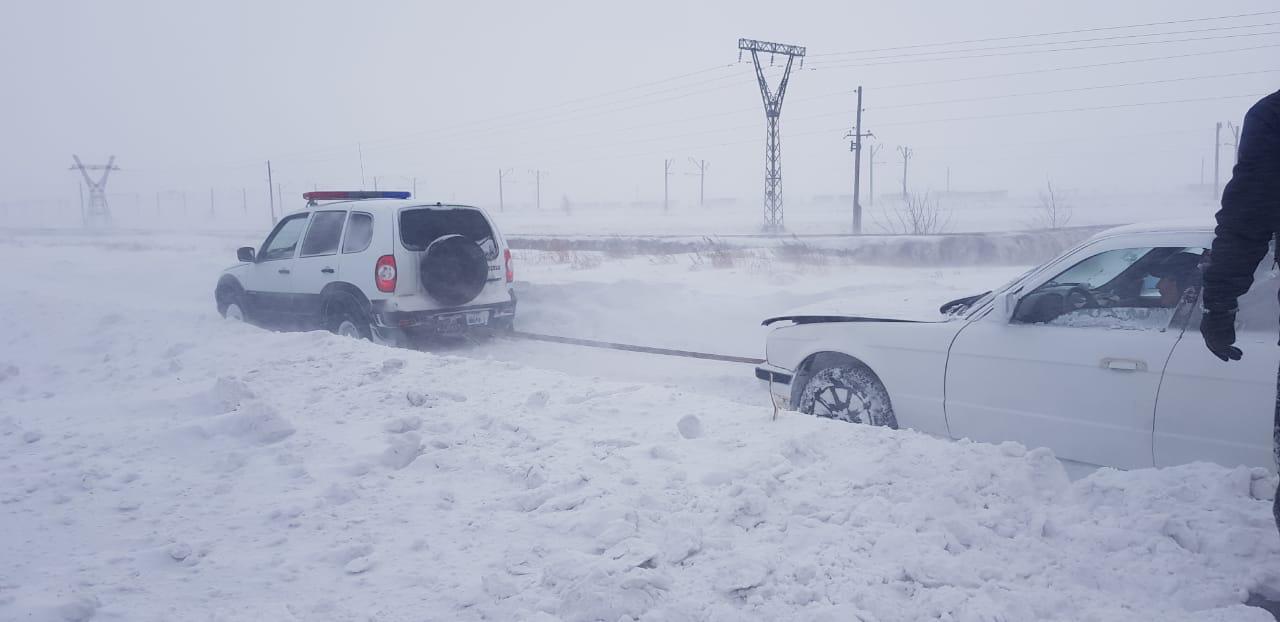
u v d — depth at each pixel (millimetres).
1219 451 4047
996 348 4852
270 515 3465
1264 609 2578
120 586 2857
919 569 2713
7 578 2939
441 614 2623
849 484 3385
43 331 9492
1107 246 4551
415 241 9562
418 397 5074
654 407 4719
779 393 6074
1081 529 2982
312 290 10102
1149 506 3109
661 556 2846
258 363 6461
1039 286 4801
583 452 4012
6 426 5035
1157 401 4230
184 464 4223
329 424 4754
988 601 2529
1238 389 3975
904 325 5344
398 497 3623
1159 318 4367
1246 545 2793
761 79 45094
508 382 5457
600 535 3061
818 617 2463
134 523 3453
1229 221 2479
